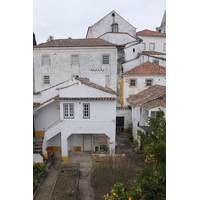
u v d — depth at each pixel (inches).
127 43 1035.9
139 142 546.3
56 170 520.1
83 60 927.0
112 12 1144.2
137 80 878.4
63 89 531.2
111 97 533.0
